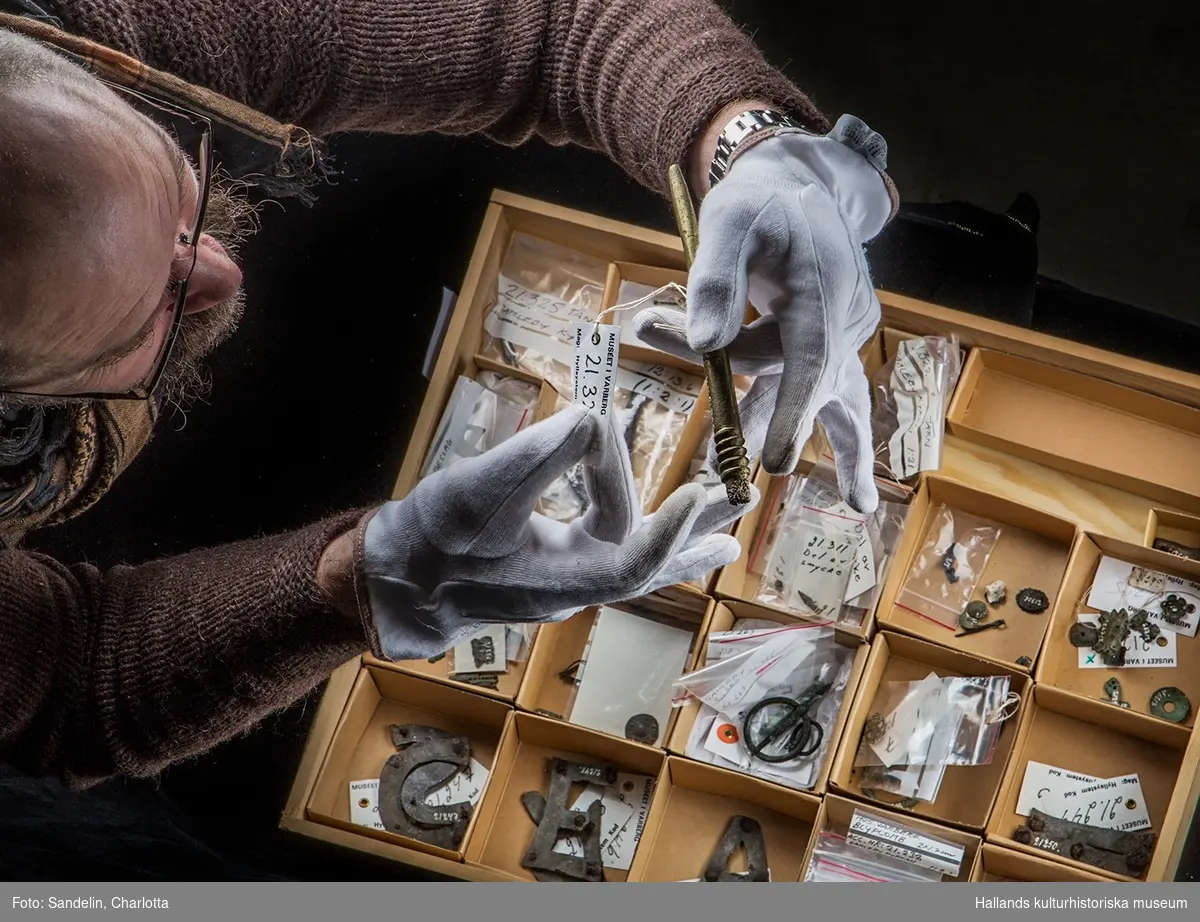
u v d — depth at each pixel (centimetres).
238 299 152
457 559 140
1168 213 307
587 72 168
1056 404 265
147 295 110
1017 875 243
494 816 262
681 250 264
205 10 145
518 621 145
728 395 141
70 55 123
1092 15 315
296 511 298
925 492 260
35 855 195
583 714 259
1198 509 251
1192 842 248
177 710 146
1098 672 252
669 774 256
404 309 308
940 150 317
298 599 143
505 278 281
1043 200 312
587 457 143
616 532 147
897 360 260
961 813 248
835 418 163
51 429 135
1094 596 254
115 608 149
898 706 253
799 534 260
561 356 274
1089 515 259
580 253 281
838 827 250
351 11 158
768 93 160
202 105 128
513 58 168
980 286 276
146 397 128
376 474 303
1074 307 288
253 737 286
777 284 150
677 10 166
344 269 306
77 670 146
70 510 148
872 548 256
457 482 140
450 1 165
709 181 160
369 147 307
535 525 147
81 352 107
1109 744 251
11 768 210
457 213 313
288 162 138
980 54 317
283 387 301
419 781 263
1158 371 251
